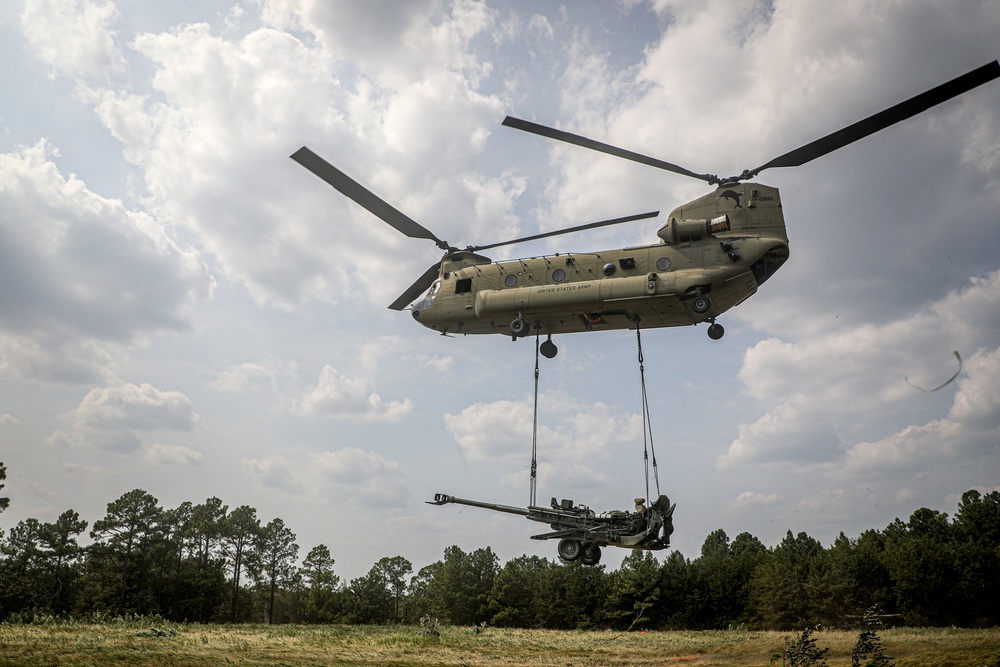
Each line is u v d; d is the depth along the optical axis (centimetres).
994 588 4847
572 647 3067
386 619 8406
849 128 1930
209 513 7938
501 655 2734
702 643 2481
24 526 7200
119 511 6825
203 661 2159
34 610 5997
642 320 2175
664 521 1858
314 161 2186
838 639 1688
